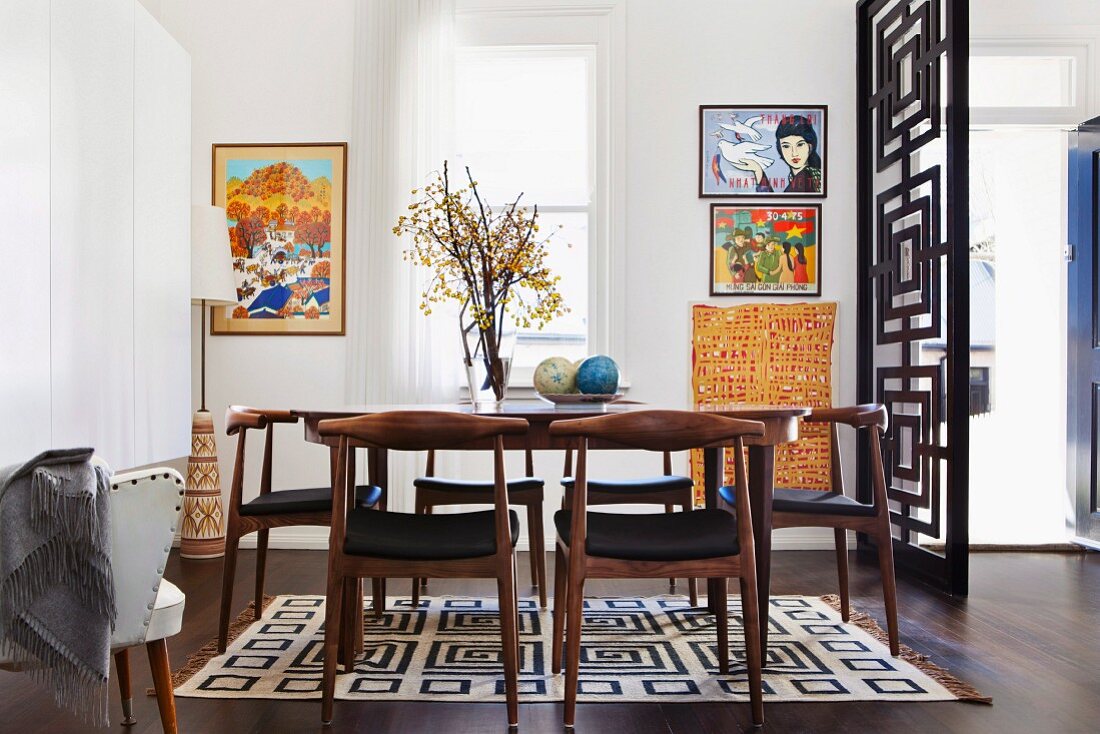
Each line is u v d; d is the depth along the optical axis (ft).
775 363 14.75
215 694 7.67
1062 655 8.90
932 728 7.01
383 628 9.81
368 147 14.65
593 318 14.85
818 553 14.44
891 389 14.21
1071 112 15.08
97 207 9.34
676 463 14.70
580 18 14.83
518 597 11.38
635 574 7.11
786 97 14.87
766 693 7.79
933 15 12.37
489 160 15.15
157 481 5.48
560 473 14.67
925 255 12.53
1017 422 16.74
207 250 13.48
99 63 9.39
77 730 6.87
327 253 14.85
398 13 14.61
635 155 14.87
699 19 14.88
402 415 6.91
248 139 14.98
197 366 14.92
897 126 13.57
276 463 14.80
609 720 7.18
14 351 7.78
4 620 4.90
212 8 15.02
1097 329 14.96
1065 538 15.34
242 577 12.46
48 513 4.93
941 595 11.53
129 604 5.45
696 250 14.83
